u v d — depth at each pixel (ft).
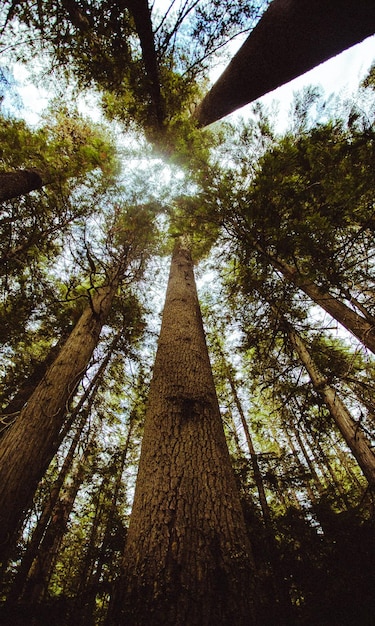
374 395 14.12
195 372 10.18
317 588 6.51
